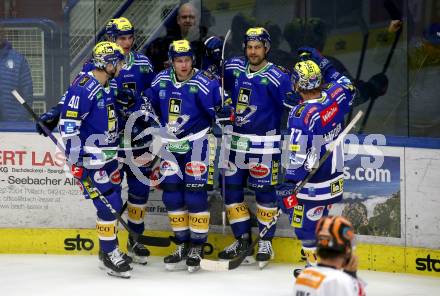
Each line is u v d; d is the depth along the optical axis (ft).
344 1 59.41
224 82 57.41
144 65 58.34
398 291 51.93
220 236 59.26
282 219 58.13
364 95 59.06
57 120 55.42
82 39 62.13
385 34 58.59
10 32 61.77
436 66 57.31
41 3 61.67
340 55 60.13
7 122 61.26
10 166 60.49
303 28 60.64
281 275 55.62
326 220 34.86
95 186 54.29
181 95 54.85
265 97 55.88
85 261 58.85
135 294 51.72
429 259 54.90
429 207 54.80
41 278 54.90
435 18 57.21
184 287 53.11
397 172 55.52
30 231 60.59
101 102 53.11
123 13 62.75
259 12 61.31
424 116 57.72
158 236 59.93
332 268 34.42
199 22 62.28
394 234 55.83
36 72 61.98
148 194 58.70
